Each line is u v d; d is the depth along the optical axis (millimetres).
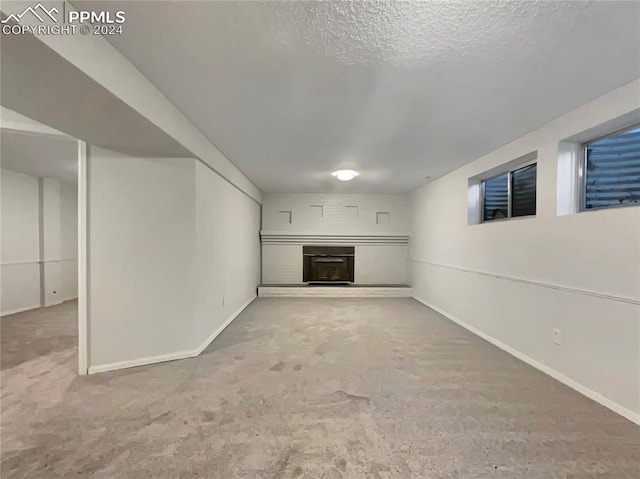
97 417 2066
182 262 3113
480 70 1899
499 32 1544
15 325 4273
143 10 1414
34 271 5352
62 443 1800
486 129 2912
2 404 2230
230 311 4473
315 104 2396
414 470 1606
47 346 3438
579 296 2453
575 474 1578
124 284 2889
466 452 1741
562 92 2188
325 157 3928
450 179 4758
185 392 2410
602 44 1633
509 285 3318
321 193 6887
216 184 3750
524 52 1716
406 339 3730
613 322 2184
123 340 2885
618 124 2254
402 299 6262
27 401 2271
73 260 6113
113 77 1729
